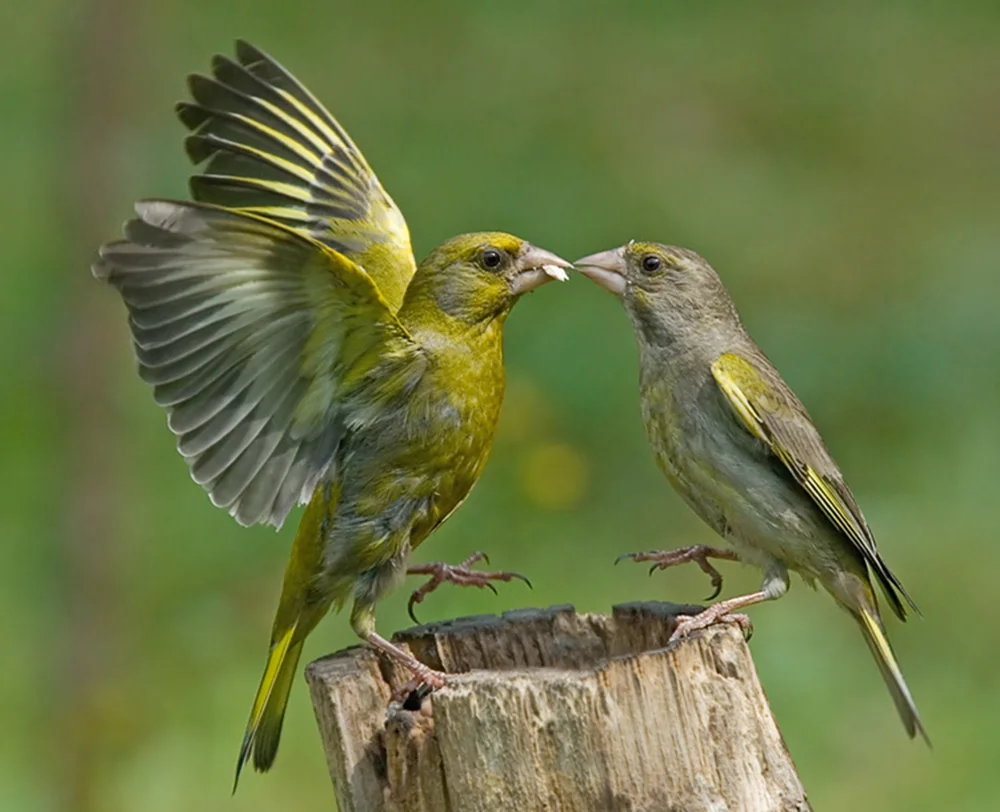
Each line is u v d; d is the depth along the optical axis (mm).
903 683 9000
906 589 14164
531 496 15172
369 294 7734
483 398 8562
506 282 8555
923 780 12273
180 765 12594
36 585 13875
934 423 16578
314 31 23484
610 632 8039
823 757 12547
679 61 23391
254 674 13344
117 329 14594
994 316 17875
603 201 20438
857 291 19016
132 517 14297
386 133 21484
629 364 16750
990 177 21500
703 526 14945
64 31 20234
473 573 8898
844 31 24297
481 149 21219
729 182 21094
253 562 14492
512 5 24297
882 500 15492
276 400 7973
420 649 7980
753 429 8898
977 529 14859
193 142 9125
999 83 22719
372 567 8539
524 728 6836
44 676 13188
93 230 15133
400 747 7305
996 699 12969
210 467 7871
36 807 12500
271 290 7594
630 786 6809
